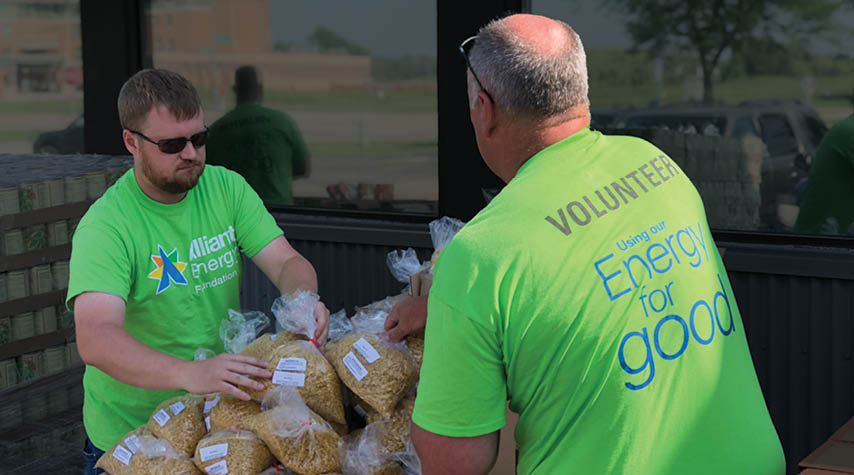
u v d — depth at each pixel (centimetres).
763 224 422
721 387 183
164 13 512
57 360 358
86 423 268
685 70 420
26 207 348
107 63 523
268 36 492
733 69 412
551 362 173
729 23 408
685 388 178
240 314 257
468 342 171
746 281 413
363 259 483
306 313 236
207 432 226
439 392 175
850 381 400
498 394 176
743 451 183
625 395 173
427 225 468
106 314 237
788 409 412
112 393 259
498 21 188
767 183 418
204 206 267
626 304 175
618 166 189
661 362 177
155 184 249
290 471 212
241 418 219
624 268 176
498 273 171
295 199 504
